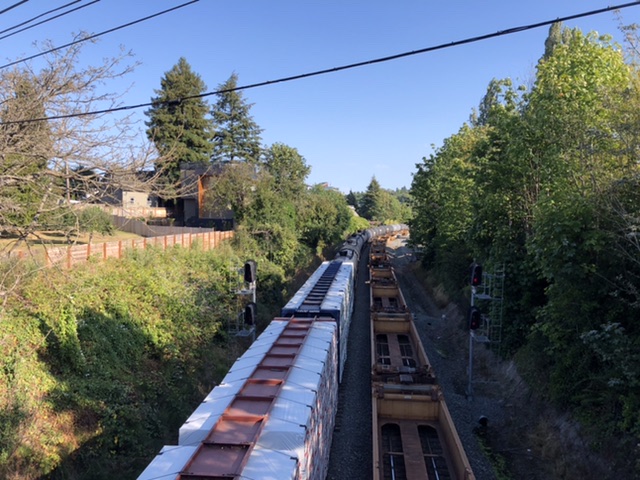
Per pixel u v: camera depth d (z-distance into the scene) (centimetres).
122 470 922
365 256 4591
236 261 2230
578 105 1182
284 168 3931
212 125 4394
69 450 886
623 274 926
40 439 862
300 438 588
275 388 751
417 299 2872
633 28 843
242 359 909
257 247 2703
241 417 635
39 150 883
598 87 1091
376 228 7000
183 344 1434
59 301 1133
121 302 1343
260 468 507
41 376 982
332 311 1315
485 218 1642
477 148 1656
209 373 1421
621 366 813
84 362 1075
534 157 1379
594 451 910
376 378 1173
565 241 914
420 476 855
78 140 896
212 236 2448
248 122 4559
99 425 971
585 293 973
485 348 1683
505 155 1491
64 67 898
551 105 1243
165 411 1143
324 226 4153
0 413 844
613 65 1213
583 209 928
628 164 929
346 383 1450
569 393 1057
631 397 833
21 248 1393
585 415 970
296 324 1168
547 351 1167
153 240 1934
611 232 873
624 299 880
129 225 2892
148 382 1182
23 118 868
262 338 1049
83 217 1702
